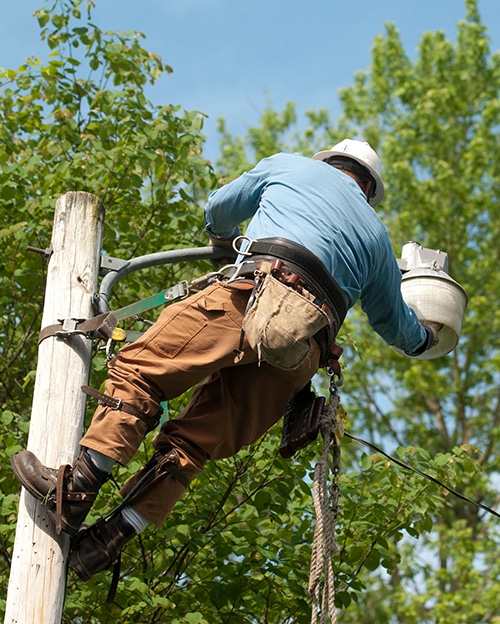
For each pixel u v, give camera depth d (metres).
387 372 27.25
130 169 10.85
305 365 5.39
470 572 22.00
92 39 11.99
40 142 11.35
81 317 5.88
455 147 29.22
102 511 8.51
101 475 5.00
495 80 29.73
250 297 5.11
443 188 27.11
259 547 8.78
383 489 9.52
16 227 9.77
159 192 11.08
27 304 10.37
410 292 7.34
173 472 5.18
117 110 11.67
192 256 6.81
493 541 22.64
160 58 12.31
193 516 8.85
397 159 27.56
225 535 9.09
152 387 5.12
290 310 4.99
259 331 4.95
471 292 27.44
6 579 9.02
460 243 27.50
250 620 9.40
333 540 5.18
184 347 5.15
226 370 5.45
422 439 27.28
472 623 21.97
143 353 5.17
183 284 5.87
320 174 5.74
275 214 5.52
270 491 9.30
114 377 5.14
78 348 5.68
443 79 30.03
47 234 10.22
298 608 8.96
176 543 9.12
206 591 8.82
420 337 6.89
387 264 6.00
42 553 5.02
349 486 9.35
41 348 5.70
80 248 6.09
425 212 26.98
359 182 6.39
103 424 5.01
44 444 5.36
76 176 10.88
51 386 5.54
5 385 10.26
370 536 9.29
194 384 5.21
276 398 5.46
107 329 5.64
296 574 8.82
